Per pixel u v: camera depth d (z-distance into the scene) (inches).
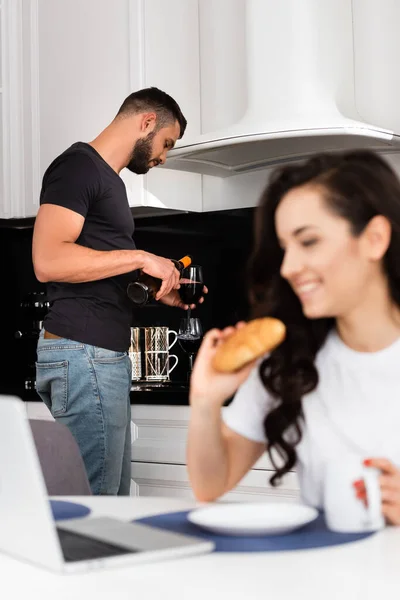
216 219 125.3
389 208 43.4
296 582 32.0
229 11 114.4
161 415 106.7
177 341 130.8
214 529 39.6
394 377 46.5
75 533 39.4
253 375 51.3
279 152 111.7
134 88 115.5
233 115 114.3
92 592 31.5
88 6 120.4
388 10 108.6
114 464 98.2
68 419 97.1
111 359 97.4
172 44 116.7
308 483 48.8
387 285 45.5
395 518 40.5
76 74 122.2
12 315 144.5
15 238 145.7
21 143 129.0
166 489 107.0
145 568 34.4
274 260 49.4
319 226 42.4
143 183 117.0
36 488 33.6
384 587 31.0
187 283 108.3
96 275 94.3
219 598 30.3
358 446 46.7
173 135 104.3
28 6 127.8
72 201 94.6
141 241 134.9
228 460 50.2
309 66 105.3
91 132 120.8
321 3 106.3
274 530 39.1
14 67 129.2
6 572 35.0
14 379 143.3
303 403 48.5
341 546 37.3
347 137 103.5
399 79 108.0
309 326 48.9
